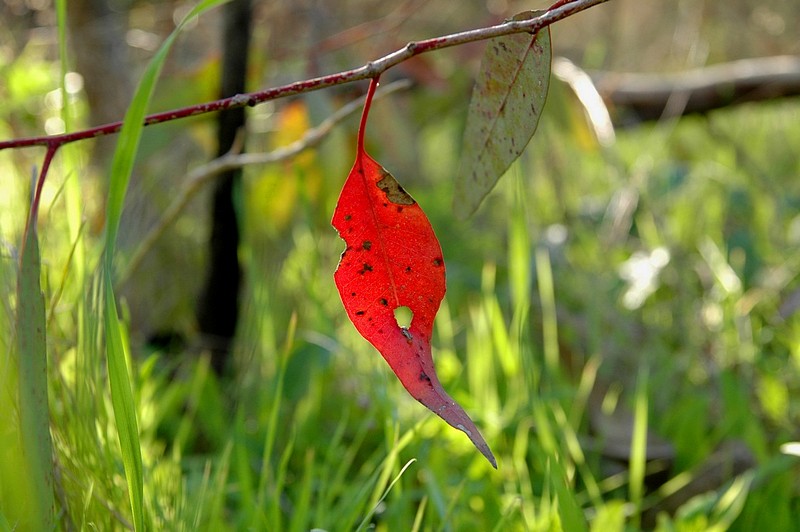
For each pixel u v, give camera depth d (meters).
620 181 1.53
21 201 1.01
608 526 0.79
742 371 1.08
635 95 1.58
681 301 1.27
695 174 1.62
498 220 1.67
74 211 0.73
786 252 1.41
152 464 0.74
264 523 0.74
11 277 0.68
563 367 1.15
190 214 1.16
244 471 0.78
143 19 1.42
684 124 1.72
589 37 2.09
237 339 1.07
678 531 0.80
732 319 1.15
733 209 1.58
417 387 0.59
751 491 0.84
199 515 0.71
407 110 1.30
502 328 0.90
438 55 1.29
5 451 0.63
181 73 0.99
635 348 1.18
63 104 0.71
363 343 1.06
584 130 1.18
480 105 0.62
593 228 1.56
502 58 0.62
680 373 1.14
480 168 0.63
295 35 1.40
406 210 0.60
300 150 0.83
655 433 0.97
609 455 0.95
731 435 0.94
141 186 1.11
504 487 0.83
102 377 0.74
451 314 1.35
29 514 0.61
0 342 0.66
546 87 0.61
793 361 1.08
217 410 0.96
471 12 1.68
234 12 0.96
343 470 0.79
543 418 0.79
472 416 0.84
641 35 2.03
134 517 0.61
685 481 0.89
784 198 1.62
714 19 1.75
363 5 1.67
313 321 1.11
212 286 1.04
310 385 0.96
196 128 1.08
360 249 0.60
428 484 0.76
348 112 0.82
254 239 1.14
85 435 0.69
